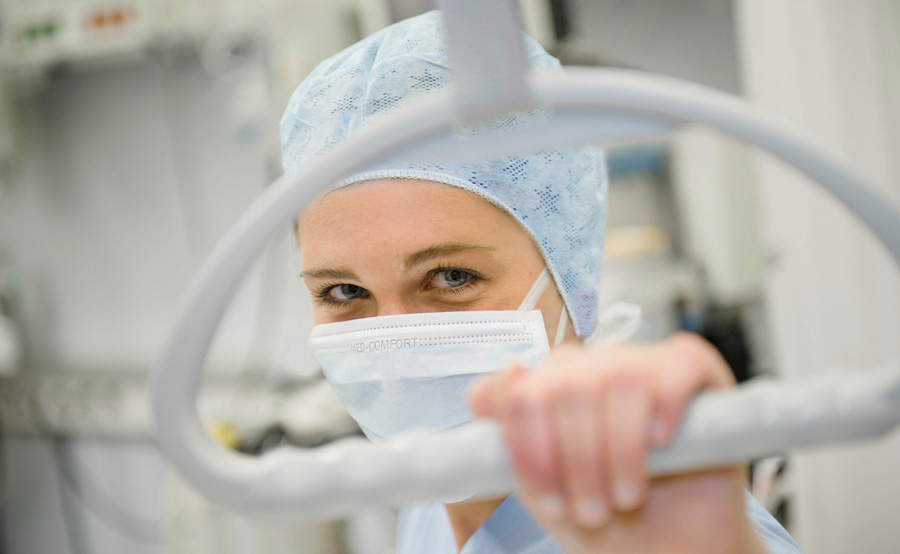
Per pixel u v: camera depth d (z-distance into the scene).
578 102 0.28
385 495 0.30
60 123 2.39
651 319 1.81
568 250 0.78
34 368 2.51
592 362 0.30
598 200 0.82
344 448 0.31
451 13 0.28
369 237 0.69
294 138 0.82
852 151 1.66
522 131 0.29
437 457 0.30
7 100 2.32
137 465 2.40
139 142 2.32
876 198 0.27
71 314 2.47
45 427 2.38
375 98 0.76
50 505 2.53
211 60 2.03
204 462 0.30
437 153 0.29
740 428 0.28
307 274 0.77
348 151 0.29
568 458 0.29
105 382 2.31
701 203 1.90
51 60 2.20
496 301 0.73
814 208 1.70
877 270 1.67
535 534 0.68
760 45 1.72
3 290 2.45
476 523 0.77
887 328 1.67
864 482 1.66
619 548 0.32
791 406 0.28
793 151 0.28
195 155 2.26
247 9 1.88
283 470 0.30
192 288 0.30
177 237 2.32
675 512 0.31
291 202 0.29
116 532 2.46
